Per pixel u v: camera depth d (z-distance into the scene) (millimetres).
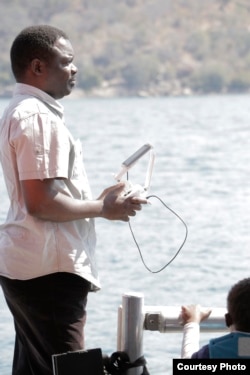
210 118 97000
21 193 7566
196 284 20047
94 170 46625
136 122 89688
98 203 7473
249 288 6965
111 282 20141
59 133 7406
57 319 7473
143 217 30188
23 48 7707
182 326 7543
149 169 7902
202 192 37969
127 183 7641
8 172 7605
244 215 31078
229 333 7133
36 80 7711
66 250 7492
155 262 22578
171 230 27734
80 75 187250
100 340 14656
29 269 7469
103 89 188000
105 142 64875
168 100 158500
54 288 7492
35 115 7410
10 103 7691
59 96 7844
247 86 195250
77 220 7680
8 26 187125
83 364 7113
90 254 7711
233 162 51344
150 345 13258
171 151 58312
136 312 7469
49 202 7312
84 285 7578
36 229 7445
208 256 23375
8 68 166750
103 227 28062
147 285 19969
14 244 7504
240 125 84688
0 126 7668
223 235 26703
